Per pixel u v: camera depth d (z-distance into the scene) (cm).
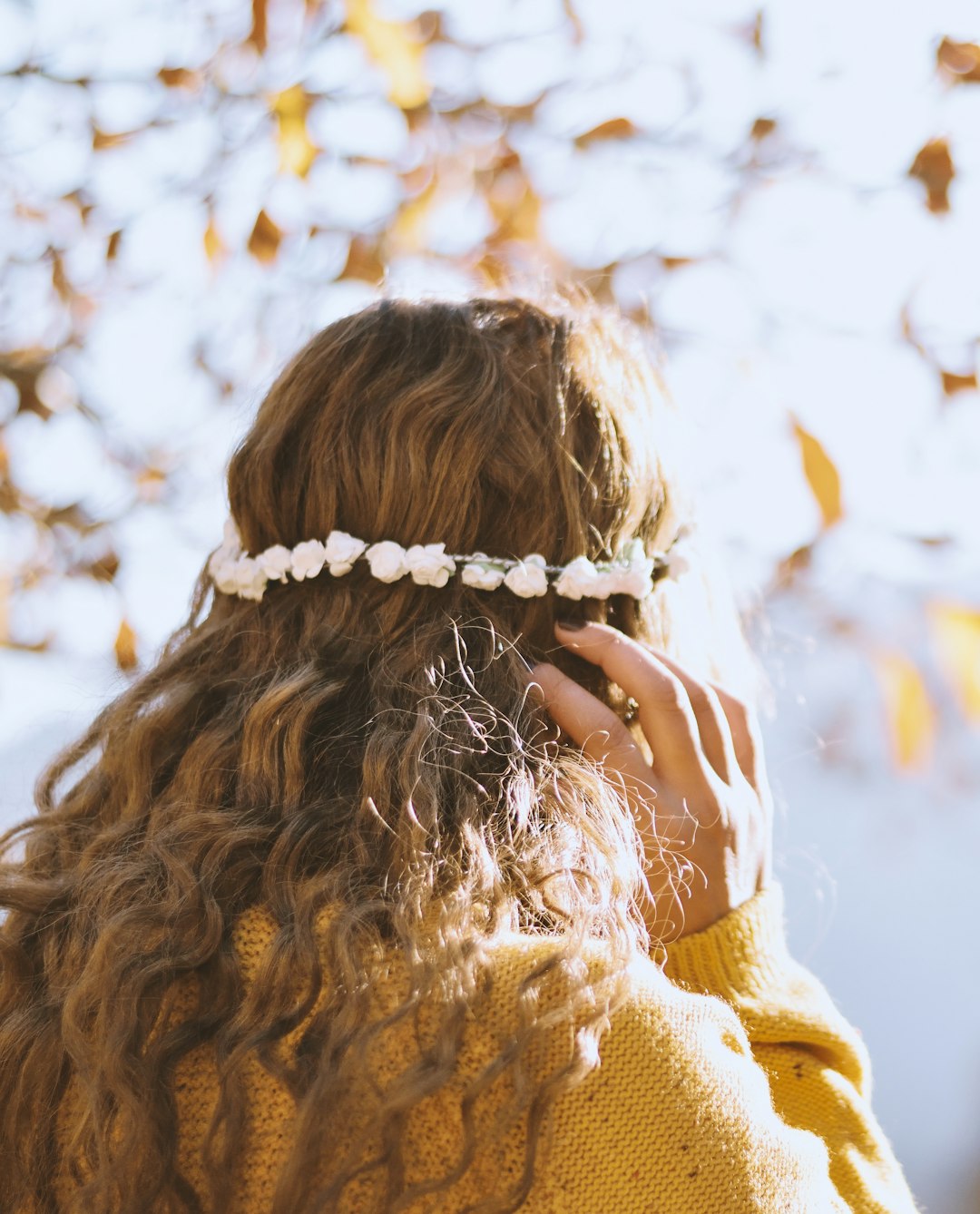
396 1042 80
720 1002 87
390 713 98
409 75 193
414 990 81
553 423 108
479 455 106
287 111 195
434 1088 77
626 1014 81
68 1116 88
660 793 101
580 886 90
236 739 101
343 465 107
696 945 99
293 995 83
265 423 112
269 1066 80
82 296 216
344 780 97
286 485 109
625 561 110
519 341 113
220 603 117
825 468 186
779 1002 100
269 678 105
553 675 103
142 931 88
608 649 105
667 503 117
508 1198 76
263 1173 79
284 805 95
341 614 105
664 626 118
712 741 107
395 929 85
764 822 111
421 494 105
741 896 104
